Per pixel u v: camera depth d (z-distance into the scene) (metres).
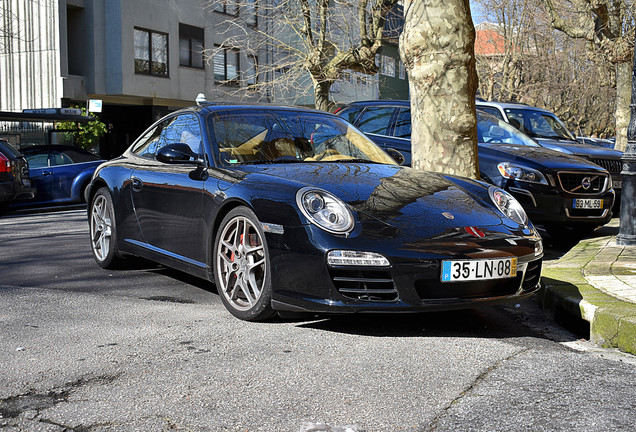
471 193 4.55
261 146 4.95
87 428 2.61
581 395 2.98
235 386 3.08
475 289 3.96
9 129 18.59
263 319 4.20
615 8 18.77
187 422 2.67
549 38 31.73
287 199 4.01
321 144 5.20
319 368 3.34
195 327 4.09
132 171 5.62
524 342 3.93
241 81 30.34
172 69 27.08
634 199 7.10
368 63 21.05
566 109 41.84
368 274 3.77
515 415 2.74
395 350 3.66
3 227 9.95
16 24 24.05
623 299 4.36
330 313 4.07
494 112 11.05
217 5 29.27
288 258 3.90
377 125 9.22
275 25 28.33
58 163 13.71
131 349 3.64
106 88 24.97
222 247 4.46
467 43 6.62
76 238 8.43
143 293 5.09
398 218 3.97
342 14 21.59
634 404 2.88
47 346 3.70
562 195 7.75
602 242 7.49
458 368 3.36
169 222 5.02
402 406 2.85
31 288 5.27
